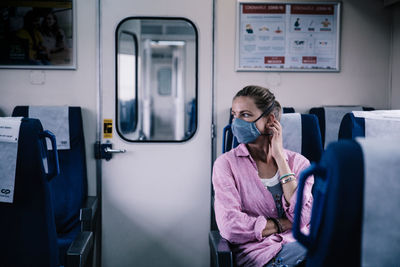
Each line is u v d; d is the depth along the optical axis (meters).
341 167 0.89
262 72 2.78
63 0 2.64
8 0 2.62
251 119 1.71
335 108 2.68
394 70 2.85
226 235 1.62
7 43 2.63
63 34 2.65
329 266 0.94
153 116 8.09
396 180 0.89
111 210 2.75
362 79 2.86
